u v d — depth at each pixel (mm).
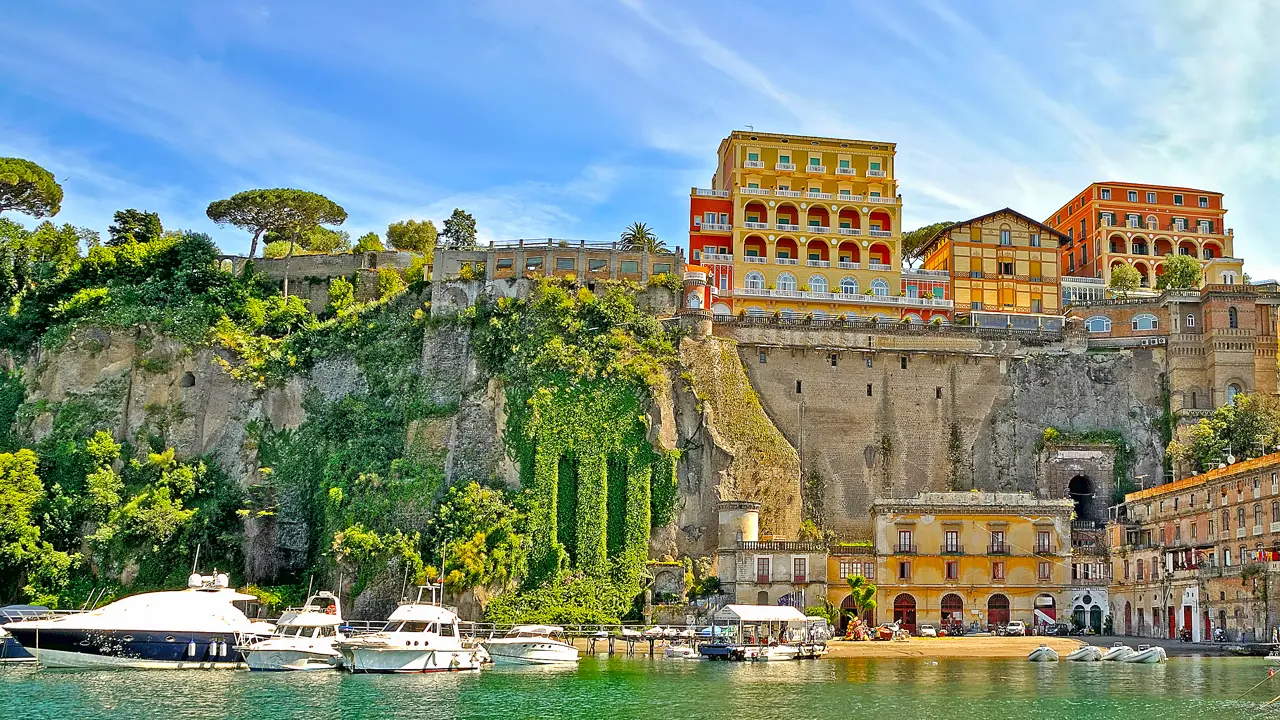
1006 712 56156
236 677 68750
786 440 110562
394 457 108375
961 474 114375
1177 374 117250
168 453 107438
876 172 135000
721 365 110938
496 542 97188
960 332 118062
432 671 73125
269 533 105625
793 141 134000
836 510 111375
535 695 61969
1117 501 113000
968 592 98812
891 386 115562
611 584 98625
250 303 120938
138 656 71812
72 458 107062
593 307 109750
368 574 95688
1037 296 133125
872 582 98312
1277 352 116938
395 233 150625
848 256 131250
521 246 118250
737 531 99188
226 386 114000
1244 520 88062
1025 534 100438
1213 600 87562
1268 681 67375
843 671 74000
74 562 98938
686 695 62000
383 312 119438
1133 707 57750
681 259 119312
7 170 131750
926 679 69250
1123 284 142875
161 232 138500
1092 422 117375
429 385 111188
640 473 103000
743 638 85312
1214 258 149875
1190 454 107750
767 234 129500
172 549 101188
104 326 115438
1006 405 117000
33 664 72812
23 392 115500
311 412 114312
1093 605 100312
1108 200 153250
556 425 103312
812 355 115062
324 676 69812
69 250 132125
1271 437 102250
